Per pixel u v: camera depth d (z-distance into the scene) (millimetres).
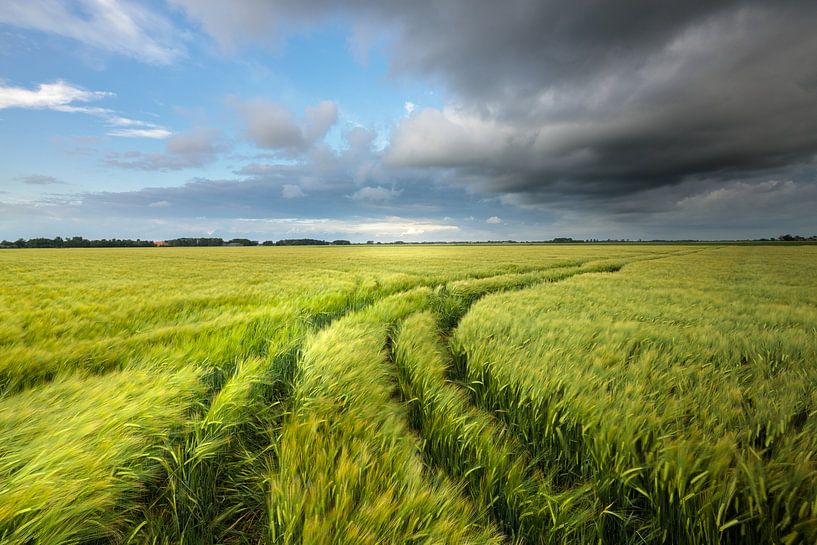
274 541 1868
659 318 7535
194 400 3471
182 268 24922
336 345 4637
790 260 34312
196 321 7320
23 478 1909
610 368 3957
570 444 2973
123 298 10047
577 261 32125
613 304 9258
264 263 31266
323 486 2039
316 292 11461
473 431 2863
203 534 2189
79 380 3416
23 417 2436
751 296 11297
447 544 1835
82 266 26422
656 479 2270
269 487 2404
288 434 2645
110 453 2193
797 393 3242
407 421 3369
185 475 2482
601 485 2484
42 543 1734
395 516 1919
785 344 5055
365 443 2490
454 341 5648
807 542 1888
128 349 4797
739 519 2035
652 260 33938
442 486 2279
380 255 47719
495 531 2158
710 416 2924
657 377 3729
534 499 2289
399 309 8336
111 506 2156
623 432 2619
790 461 2285
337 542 1710
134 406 2656
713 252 53281
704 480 2217
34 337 5578
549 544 2146
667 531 2250
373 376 3875
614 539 2357
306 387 3555
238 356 4926
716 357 4648
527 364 3975
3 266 25766
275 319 6941
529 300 9617
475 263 29797
